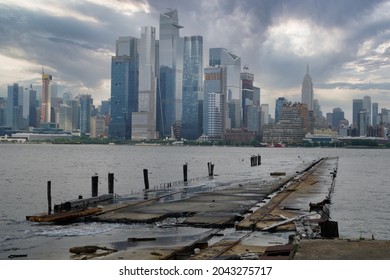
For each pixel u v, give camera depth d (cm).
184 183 8788
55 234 3900
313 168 13288
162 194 6662
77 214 4566
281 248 2503
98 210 4853
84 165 17338
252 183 8275
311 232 3369
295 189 6994
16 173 13250
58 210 4856
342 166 16975
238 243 3228
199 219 4297
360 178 11312
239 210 4900
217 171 13588
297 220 4041
